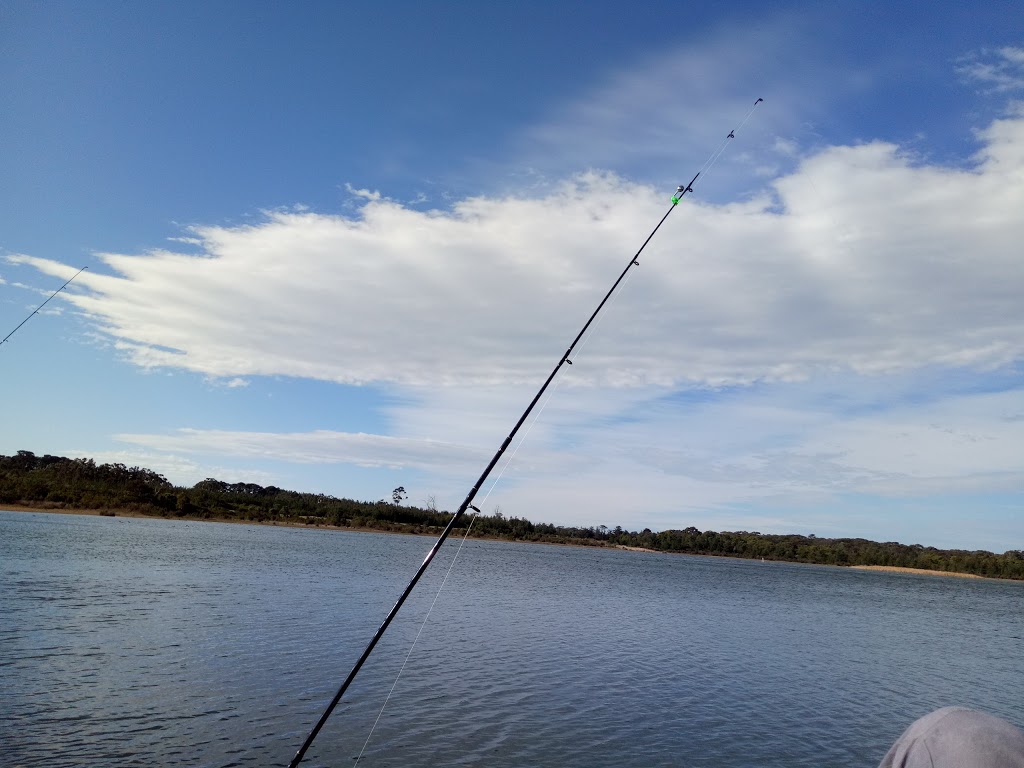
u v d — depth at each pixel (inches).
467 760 555.8
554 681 824.3
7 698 608.7
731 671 989.8
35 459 4859.7
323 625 1051.3
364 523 6195.9
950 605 2918.3
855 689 942.4
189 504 5123.0
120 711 596.7
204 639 887.1
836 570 7150.6
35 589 1207.6
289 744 554.9
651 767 574.9
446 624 1186.0
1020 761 83.0
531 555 4598.9
